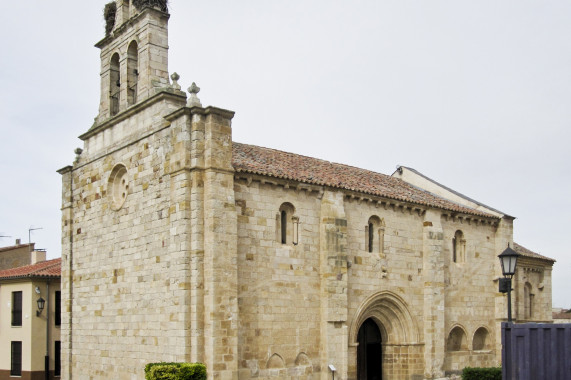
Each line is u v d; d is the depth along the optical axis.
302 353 30.59
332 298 31.61
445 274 39.19
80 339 34.41
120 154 32.84
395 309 35.97
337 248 32.34
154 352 28.48
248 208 29.48
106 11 35.69
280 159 35.12
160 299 28.42
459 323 39.47
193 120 28.11
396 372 36.06
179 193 27.81
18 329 46.47
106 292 32.59
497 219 43.03
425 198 39.91
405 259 36.62
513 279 45.06
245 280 28.84
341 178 35.78
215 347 26.16
